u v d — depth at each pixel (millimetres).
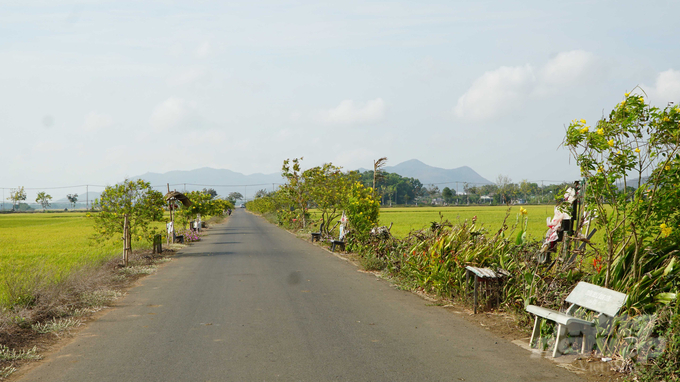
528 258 8375
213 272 13508
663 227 5844
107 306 8852
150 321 7598
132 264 14938
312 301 9172
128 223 17625
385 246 14102
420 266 10250
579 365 5367
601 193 6453
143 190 18562
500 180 161750
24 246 25172
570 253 7629
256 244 23594
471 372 5137
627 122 6043
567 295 6750
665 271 5938
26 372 5254
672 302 5602
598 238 12344
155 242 18922
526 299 7105
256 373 5121
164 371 5219
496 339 6469
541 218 45969
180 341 6406
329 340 6410
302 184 34344
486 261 8906
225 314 8039
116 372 5211
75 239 30938
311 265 15039
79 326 7320
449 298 9188
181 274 13195
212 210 44781
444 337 6566
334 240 19500
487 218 47938
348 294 9930
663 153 5949
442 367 5301
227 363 5461
